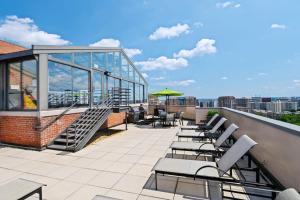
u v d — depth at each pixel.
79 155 5.77
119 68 14.03
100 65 11.41
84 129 7.31
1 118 7.29
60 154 5.90
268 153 3.96
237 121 7.09
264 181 3.84
